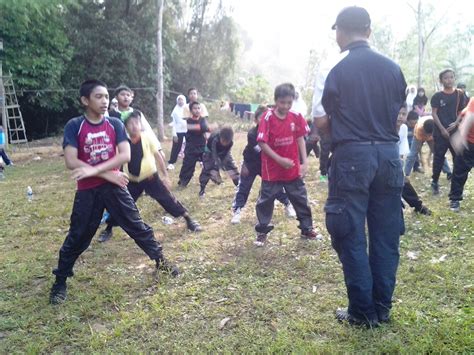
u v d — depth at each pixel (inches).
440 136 244.5
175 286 153.1
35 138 757.3
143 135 191.5
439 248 174.2
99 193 142.9
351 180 110.4
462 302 129.9
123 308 139.8
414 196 211.3
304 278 154.4
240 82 1066.1
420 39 761.0
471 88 1072.8
